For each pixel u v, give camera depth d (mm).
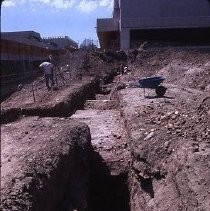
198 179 8164
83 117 19031
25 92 22250
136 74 36031
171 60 35781
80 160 12445
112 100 24266
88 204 11633
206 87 22578
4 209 7289
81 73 34562
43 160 9984
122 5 46125
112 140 15477
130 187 12547
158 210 9219
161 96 20094
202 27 45625
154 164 10688
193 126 11758
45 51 40156
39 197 8414
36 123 14469
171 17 45625
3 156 10367
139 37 47406
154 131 12047
